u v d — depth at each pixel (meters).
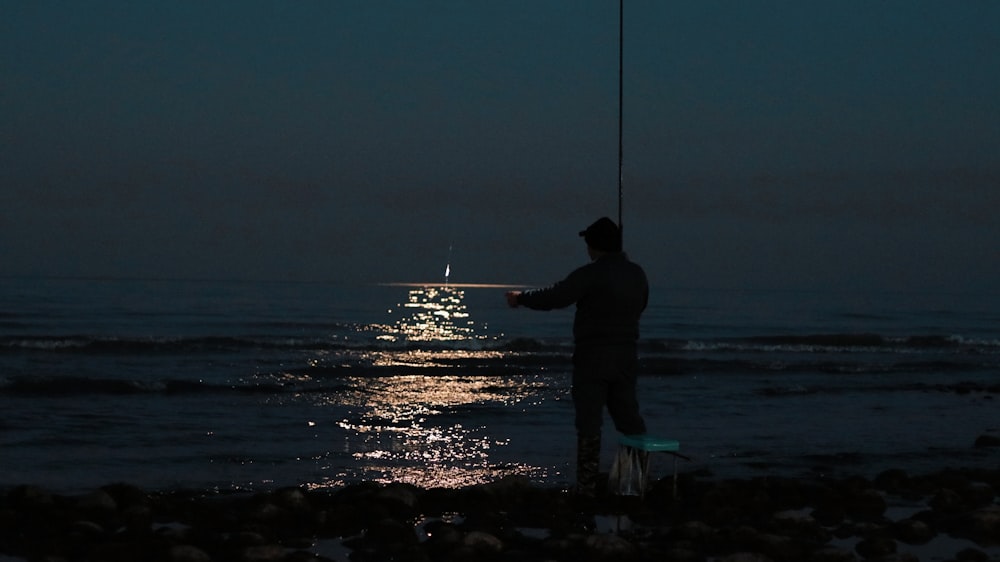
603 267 6.33
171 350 20.56
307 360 19.11
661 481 6.74
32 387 12.68
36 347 19.53
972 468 8.25
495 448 9.12
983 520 5.71
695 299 86.69
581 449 6.39
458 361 19.06
